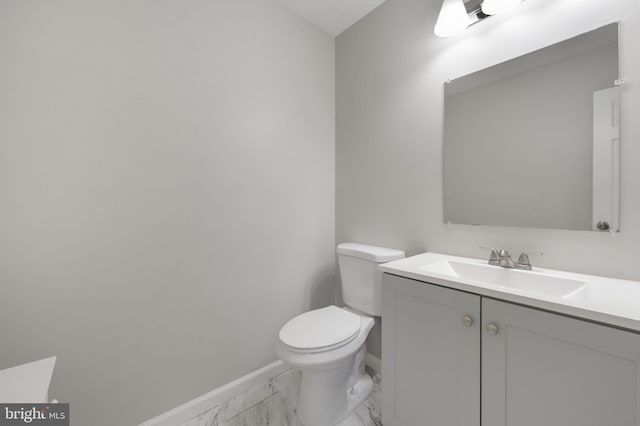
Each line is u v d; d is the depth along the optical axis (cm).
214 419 141
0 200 97
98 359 117
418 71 159
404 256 165
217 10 150
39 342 105
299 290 192
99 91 115
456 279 101
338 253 181
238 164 160
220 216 153
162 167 133
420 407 112
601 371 71
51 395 107
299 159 190
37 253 104
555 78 112
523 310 83
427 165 155
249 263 166
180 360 140
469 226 139
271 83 174
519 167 122
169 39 133
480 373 93
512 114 124
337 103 211
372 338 183
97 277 116
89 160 114
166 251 135
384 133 178
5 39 97
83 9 111
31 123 102
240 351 162
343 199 207
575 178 108
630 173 97
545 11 114
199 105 144
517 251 123
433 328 106
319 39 201
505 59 125
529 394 83
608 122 100
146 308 129
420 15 157
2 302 98
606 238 102
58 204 107
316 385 133
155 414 132
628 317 66
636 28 95
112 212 119
